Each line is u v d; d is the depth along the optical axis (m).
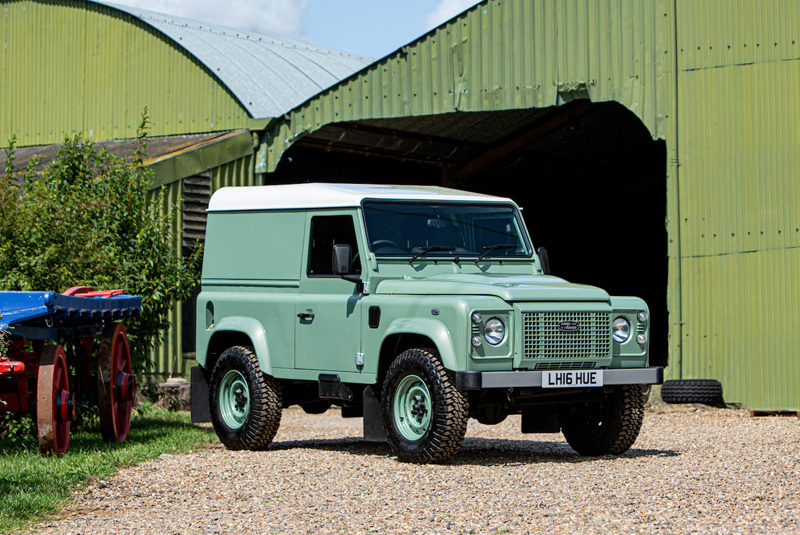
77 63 23.78
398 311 8.86
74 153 12.88
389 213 9.48
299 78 22.56
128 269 12.47
